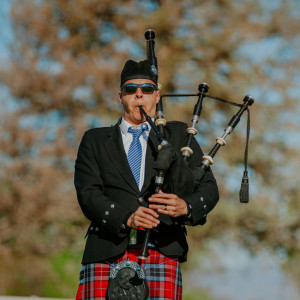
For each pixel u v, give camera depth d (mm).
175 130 7590
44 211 35938
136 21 39500
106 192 7203
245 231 37750
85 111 38844
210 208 7098
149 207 6676
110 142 7359
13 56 38938
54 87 38250
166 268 7023
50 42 39000
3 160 36969
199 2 40406
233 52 40656
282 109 38750
